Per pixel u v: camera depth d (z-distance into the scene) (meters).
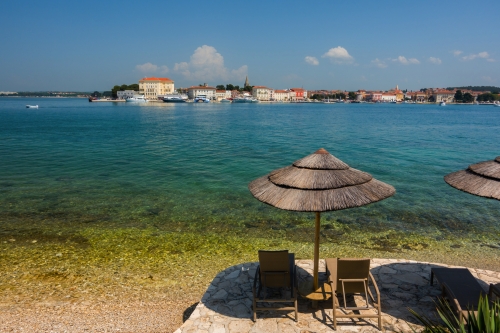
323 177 5.79
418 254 10.41
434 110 152.25
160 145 35.69
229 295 7.29
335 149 32.75
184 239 11.38
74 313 7.25
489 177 5.88
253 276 8.14
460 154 29.48
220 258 10.01
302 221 13.17
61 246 10.71
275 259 6.25
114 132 49.34
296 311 6.28
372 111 139.25
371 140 40.56
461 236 11.74
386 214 13.88
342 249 10.75
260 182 6.59
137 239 11.34
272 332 6.00
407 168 23.22
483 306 3.97
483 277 7.96
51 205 14.93
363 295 7.11
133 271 9.16
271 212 14.19
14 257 9.88
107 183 19.03
